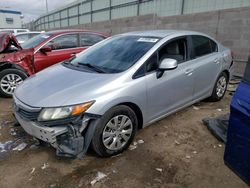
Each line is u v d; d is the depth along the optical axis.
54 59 5.52
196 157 2.88
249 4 7.39
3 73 4.95
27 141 3.18
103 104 2.55
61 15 24.44
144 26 11.41
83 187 2.36
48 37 5.59
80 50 5.92
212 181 2.47
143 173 2.57
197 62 3.83
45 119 2.42
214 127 3.48
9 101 4.91
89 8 18.12
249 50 6.88
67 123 2.42
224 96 5.18
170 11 10.42
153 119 3.27
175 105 3.56
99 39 6.43
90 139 2.57
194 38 3.90
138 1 12.51
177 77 3.42
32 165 2.69
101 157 2.82
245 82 1.95
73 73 3.11
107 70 3.05
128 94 2.78
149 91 3.04
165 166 2.70
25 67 5.16
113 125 2.73
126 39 3.71
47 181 2.44
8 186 2.38
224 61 4.48
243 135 1.80
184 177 2.52
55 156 2.84
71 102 2.44
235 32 7.18
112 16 15.30
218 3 8.32
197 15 8.31
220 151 3.01
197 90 3.95
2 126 3.64
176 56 3.51
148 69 3.09
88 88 2.63
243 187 2.38
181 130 3.55
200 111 4.28
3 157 2.84
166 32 3.75
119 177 2.50
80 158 2.62
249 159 1.75
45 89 2.75
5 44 5.27
